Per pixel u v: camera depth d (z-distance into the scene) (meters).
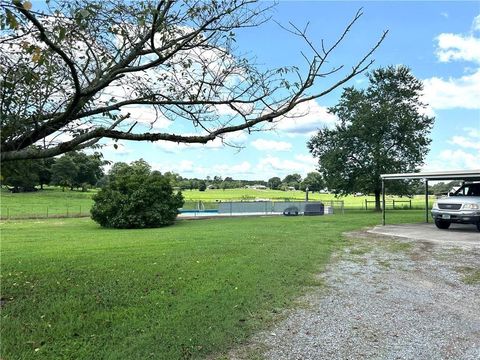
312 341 4.88
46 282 7.38
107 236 16.47
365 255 11.04
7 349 4.43
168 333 4.94
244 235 15.43
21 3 3.08
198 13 4.35
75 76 3.81
